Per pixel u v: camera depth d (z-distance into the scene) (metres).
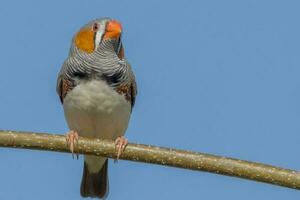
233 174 7.95
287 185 7.73
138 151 8.58
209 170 8.09
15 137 8.72
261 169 7.83
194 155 8.20
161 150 8.45
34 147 8.83
